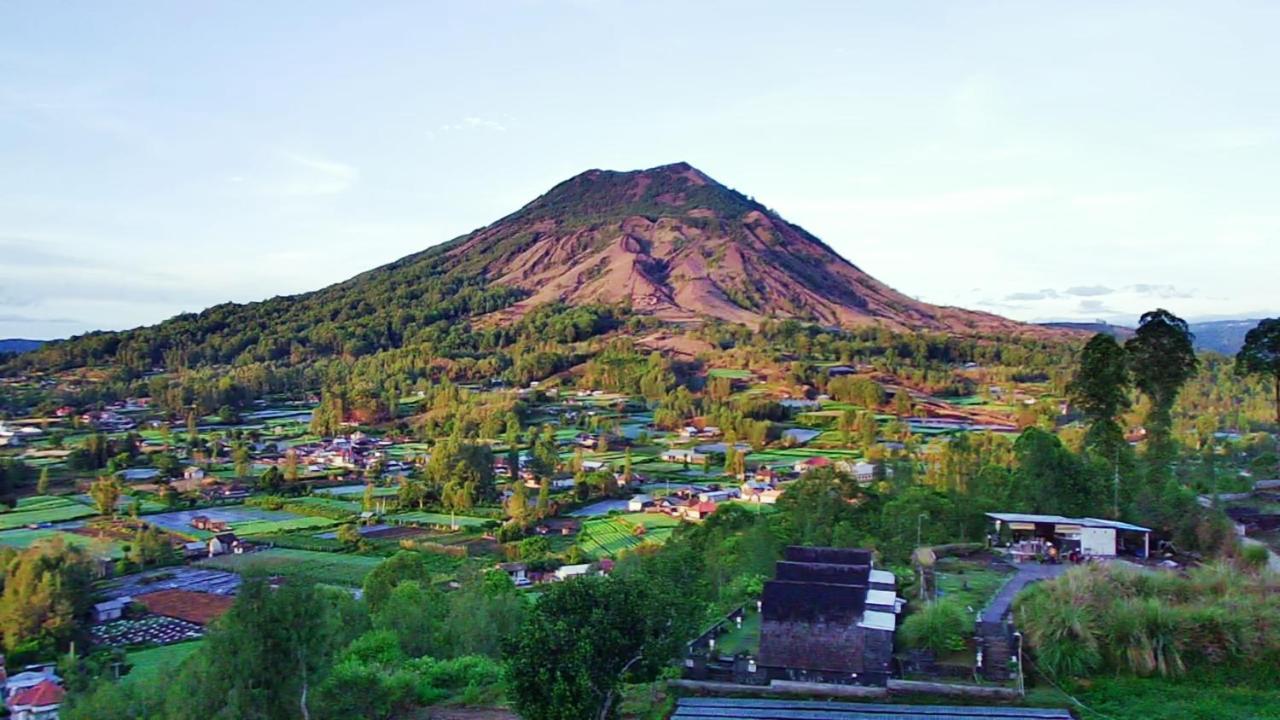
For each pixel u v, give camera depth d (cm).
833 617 5647
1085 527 7694
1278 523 8369
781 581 5978
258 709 5275
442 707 6131
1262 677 5216
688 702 5341
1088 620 5478
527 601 10006
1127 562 7056
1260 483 10650
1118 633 5447
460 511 18750
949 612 5838
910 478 11006
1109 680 5300
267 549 15900
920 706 5088
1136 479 8850
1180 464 11888
